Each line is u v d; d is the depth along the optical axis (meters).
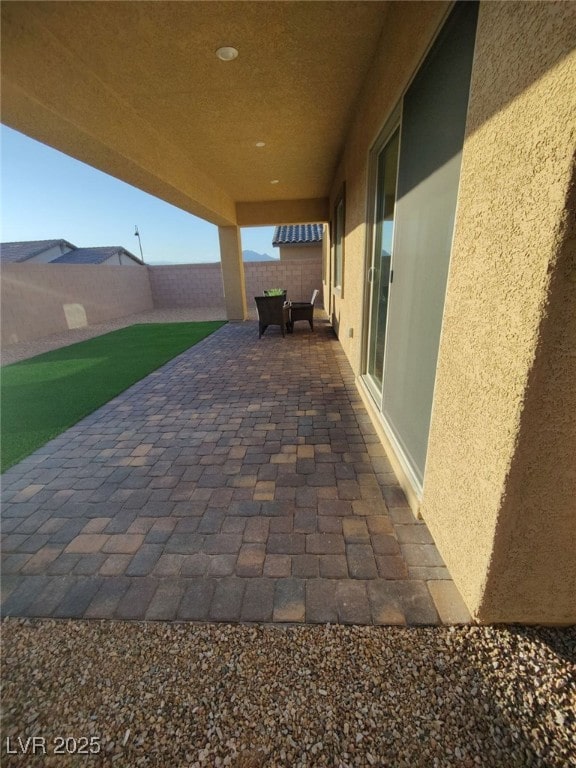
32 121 2.66
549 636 1.35
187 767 1.03
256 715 1.15
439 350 1.60
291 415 3.54
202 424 3.42
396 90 2.22
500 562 1.22
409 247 2.13
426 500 1.85
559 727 1.08
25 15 2.20
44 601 1.61
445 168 1.59
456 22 1.45
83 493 2.40
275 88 3.27
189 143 4.61
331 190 7.44
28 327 8.37
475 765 1.00
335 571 1.69
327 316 9.99
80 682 1.27
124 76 2.98
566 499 1.11
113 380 4.93
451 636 1.36
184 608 1.55
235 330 8.56
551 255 0.87
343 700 1.17
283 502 2.22
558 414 1.01
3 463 2.78
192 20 2.30
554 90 0.81
